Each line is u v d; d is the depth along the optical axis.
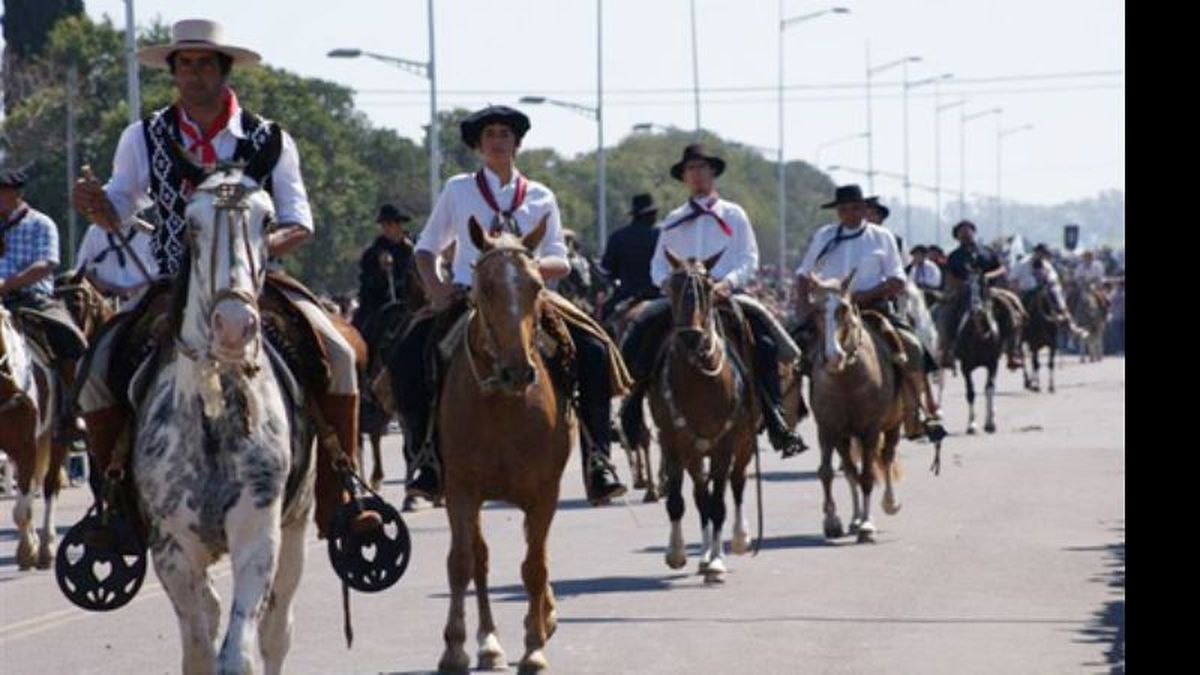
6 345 19.14
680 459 18.11
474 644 14.78
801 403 22.34
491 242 12.88
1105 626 15.09
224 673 10.12
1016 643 14.41
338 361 11.50
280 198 11.35
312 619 15.96
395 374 13.88
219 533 10.62
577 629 15.25
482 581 13.78
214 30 11.35
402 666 13.88
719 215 19.16
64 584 11.20
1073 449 32.84
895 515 23.03
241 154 11.30
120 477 11.07
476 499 13.38
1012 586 17.28
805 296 21.95
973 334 36.97
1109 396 49.69
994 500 24.61
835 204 22.17
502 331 12.49
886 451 22.41
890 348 21.47
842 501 25.06
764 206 161.38
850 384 20.69
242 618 10.33
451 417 13.25
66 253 71.62
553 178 116.81
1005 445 33.97
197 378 10.41
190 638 10.78
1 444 19.52
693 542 20.91
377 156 96.00
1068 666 13.48
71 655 14.59
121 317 11.32
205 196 10.32
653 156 144.38
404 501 25.23
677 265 17.92
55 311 20.42
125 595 11.30
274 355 11.12
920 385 22.73
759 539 18.52
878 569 18.50
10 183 19.88
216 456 10.52
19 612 16.80
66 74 73.75
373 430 26.02
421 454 13.71
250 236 10.29
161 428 10.65
